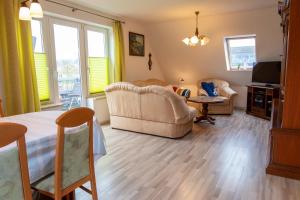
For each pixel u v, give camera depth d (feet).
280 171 8.28
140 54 20.03
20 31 10.18
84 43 15.11
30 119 6.98
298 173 8.04
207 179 8.18
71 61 14.38
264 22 15.84
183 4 13.71
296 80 7.88
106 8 14.57
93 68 15.93
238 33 17.42
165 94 11.85
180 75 23.11
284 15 10.45
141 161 9.82
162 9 14.90
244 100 20.95
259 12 15.31
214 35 18.21
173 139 12.69
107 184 7.93
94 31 15.84
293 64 7.84
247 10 15.33
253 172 8.66
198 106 19.25
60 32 13.51
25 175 4.27
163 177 8.39
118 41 16.71
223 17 16.55
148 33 20.65
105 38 16.78
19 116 7.41
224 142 12.12
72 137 5.20
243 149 11.07
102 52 16.66
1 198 4.02
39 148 5.16
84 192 7.50
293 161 8.21
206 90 20.12
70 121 4.89
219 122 16.46
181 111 12.19
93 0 12.84
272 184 7.77
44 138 5.27
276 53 17.28
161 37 20.36
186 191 7.43
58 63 13.52
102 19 15.52
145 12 15.66
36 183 5.27
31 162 5.00
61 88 13.80
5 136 3.63
